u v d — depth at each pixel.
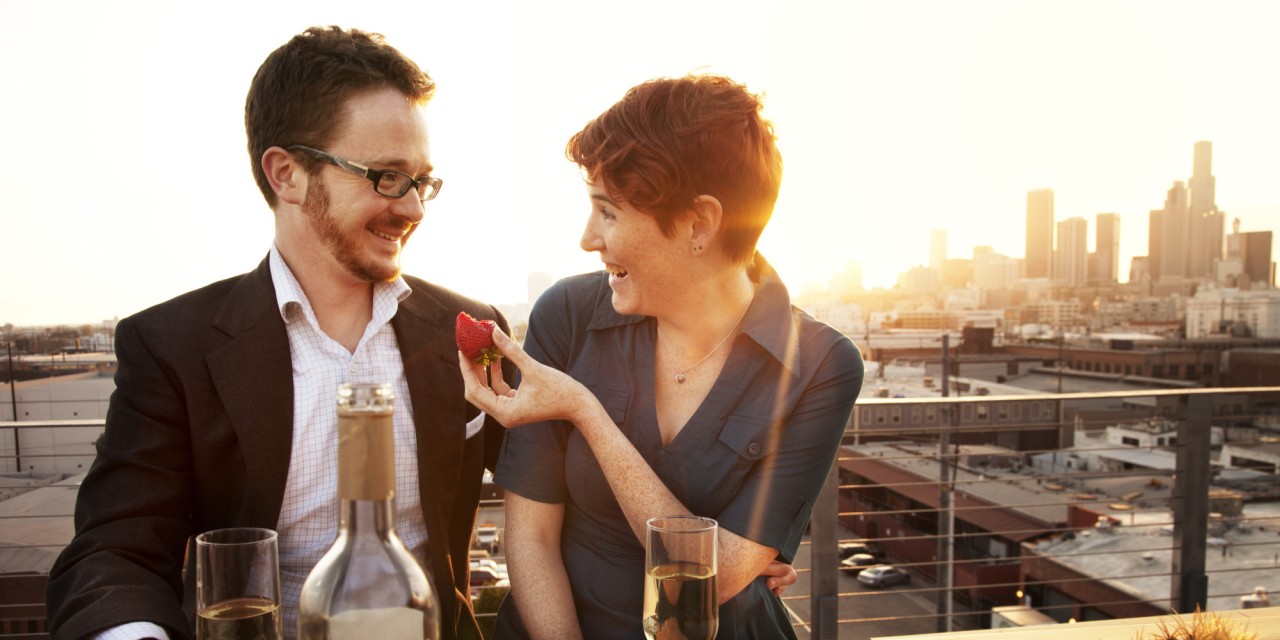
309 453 1.25
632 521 1.05
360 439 0.61
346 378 1.29
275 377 1.23
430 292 1.44
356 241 1.20
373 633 0.60
